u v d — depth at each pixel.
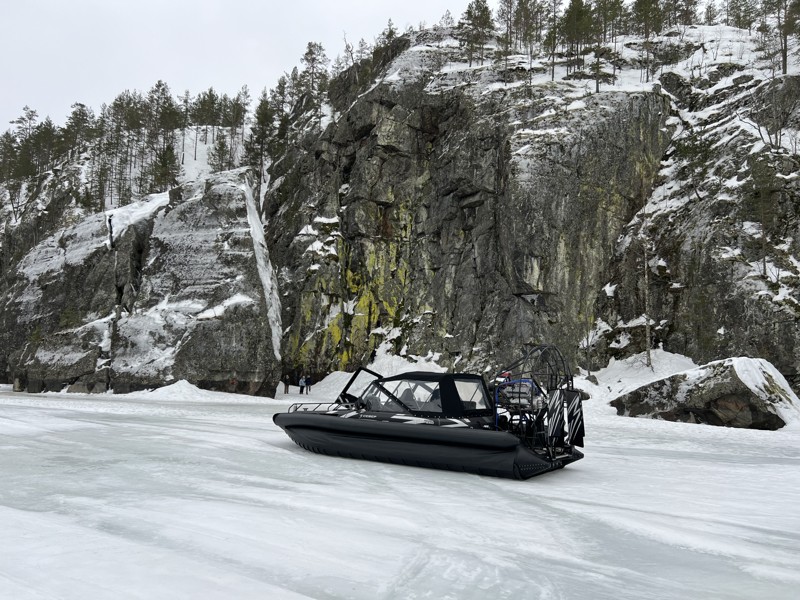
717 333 27.75
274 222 47.34
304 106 60.69
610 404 22.22
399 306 38.25
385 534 4.16
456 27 52.12
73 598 2.68
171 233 33.50
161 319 30.59
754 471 8.20
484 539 4.15
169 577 3.01
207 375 29.70
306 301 38.12
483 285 34.81
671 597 3.03
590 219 33.34
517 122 35.53
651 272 31.44
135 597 2.71
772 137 31.69
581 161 33.56
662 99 36.94
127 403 21.30
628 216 34.38
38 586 2.83
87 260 33.69
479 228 35.66
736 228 29.20
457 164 36.69
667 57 43.44
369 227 39.78
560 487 6.55
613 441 12.59
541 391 7.53
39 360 31.08
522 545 4.03
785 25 39.66
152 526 4.11
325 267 38.84
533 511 5.21
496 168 35.22
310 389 35.81
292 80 75.88
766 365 19.52
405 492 5.86
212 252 32.34
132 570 3.11
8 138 78.00
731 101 35.84
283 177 51.03
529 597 2.94
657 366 28.47
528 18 53.62
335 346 37.31
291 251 41.09
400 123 40.72
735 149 32.06
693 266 29.80
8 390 33.25
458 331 34.72
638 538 4.34
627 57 43.28
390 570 3.32
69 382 30.44
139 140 71.88
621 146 34.66
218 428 12.02
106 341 31.12
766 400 18.03
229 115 75.44
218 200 33.38
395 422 7.68
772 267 27.33
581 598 2.96
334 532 4.13
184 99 81.31
